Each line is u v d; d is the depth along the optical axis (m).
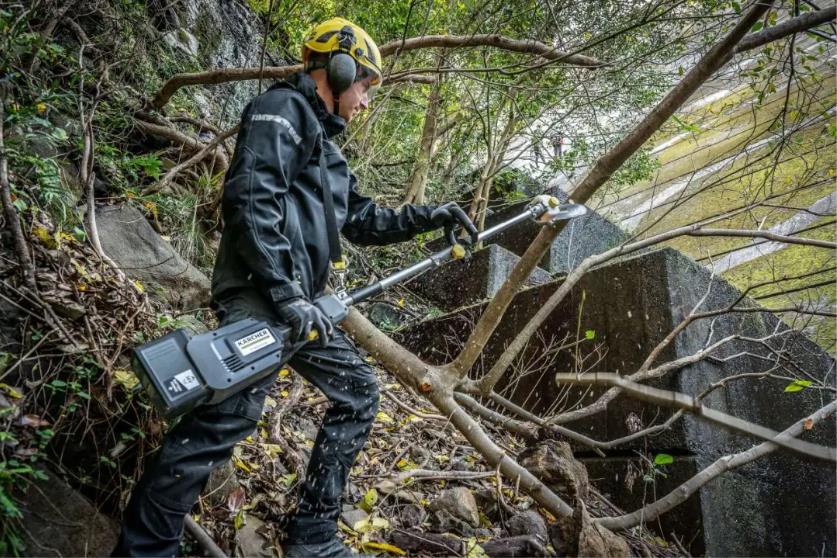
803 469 2.87
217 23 3.80
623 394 2.68
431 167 4.99
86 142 2.22
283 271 1.34
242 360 1.29
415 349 3.77
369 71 1.67
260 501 1.79
